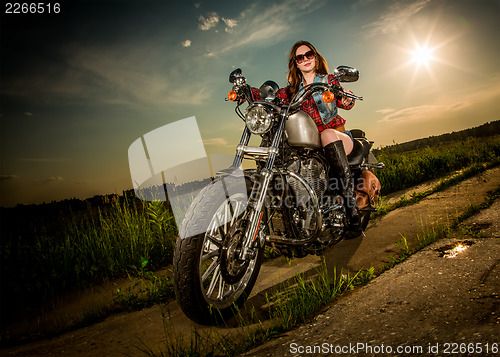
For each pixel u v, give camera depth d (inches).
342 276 89.4
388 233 129.7
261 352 62.2
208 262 121.1
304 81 125.9
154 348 72.0
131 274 128.5
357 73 87.3
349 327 65.2
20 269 119.6
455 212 140.3
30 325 89.9
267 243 97.5
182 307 73.5
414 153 322.0
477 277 75.6
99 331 83.4
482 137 378.3
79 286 118.4
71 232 154.0
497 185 179.0
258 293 93.7
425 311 65.4
